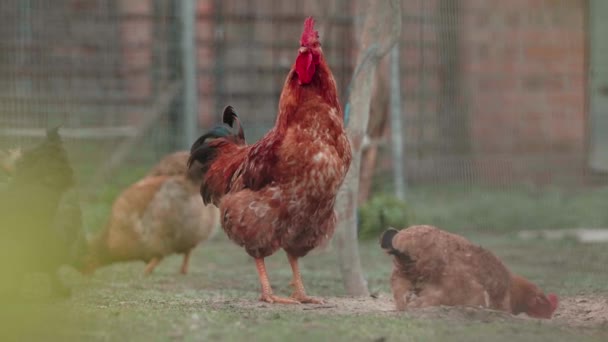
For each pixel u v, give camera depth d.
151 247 12.89
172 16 19.81
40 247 9.39
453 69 22.67
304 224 9.38
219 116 21.97
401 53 22.30
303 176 9.09
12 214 9.20
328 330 7.57
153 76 20.48
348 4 20.98
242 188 9.62
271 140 9.29
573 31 24.00
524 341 7.31
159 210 12.84
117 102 21.02
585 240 17.39
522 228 18.88
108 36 21.06
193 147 10.94
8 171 10.51
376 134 17.23
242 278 12.93
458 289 8.81
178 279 12.73
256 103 22.41
